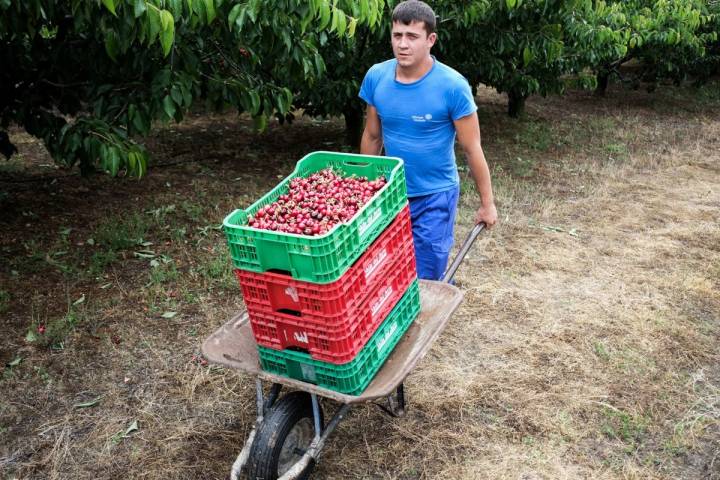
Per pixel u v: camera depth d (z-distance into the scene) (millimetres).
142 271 4734
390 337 2637
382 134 3488
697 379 3584
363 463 2990
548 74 8797
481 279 4730
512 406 3361
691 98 12477
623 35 9344
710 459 3010
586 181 7172
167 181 6660
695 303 4426
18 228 5352
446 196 3361
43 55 4820
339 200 2471
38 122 4789
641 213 6129
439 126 3182
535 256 5129
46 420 3268
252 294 2359
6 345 3812
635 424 3211
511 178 7164
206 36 4453
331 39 6094
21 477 2922
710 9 11734
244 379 3578
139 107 4320
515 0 5961
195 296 4410
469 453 3051
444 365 3697
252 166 7371
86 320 4070
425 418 3271
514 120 9992
